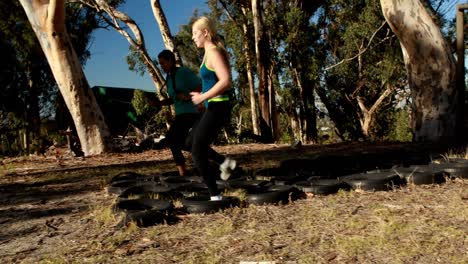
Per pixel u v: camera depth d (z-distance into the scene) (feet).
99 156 45.52
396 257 9.90
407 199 15.38
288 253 10.61
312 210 14.70
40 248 12.44
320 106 121.60
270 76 85.97
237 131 103.60
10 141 125.90
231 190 17.60
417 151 28.63
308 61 90.33
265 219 13.92
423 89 41.04
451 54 40.45
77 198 20.26
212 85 14.73
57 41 45.98
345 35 95.71
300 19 86.69
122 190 19.97
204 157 15.07
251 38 91.25
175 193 17.37
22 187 25.44
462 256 9.75
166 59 19.72
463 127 38.42
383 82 98.58
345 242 10.94
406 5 39.73
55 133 95.86
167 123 73.56
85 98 48.03
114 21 75.66
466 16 51.08
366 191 17.11
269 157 34.09
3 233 14.53
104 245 12.07
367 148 37.99
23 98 120.88
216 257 10.48
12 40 111.24
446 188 16.92
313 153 35.76
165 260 10.61
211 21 14.49
